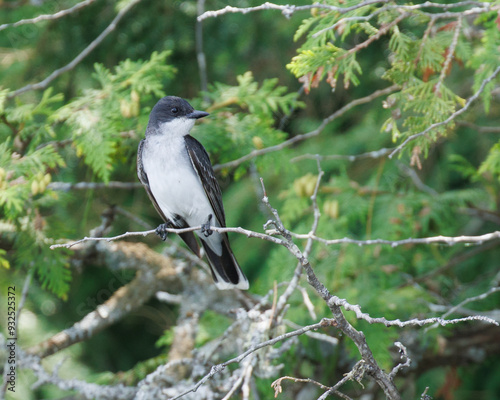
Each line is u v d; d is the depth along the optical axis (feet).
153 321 42.04
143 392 24.77
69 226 35.58
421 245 32.94
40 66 36.19
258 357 24.16
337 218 31.76
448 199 32.68
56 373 26.37
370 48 36.94
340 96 39.58
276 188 38.40
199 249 27.76
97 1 35.55
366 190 32.81
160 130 27.12
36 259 26.99
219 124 29.60
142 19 35.70
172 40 35.96
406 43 22.70
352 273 30.60
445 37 23.48
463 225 38.96
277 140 29.60
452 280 34.42
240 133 29.35
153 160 27.02
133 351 41.93
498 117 38.50
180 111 27.14
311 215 32.94
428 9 31.73
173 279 29.78
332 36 21.93
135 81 27.71
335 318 17.53
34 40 35.70
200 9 32.32
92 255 29.35
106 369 40.68
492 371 37.24
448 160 38.40
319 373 31.30
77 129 26.23
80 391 26.07
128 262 29.40
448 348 31.91
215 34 36.47
